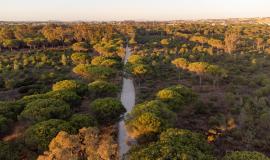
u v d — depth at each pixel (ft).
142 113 110.01
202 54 292.40
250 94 172.65
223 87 192.34
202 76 208.44
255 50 335.67
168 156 73.92
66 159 75.20
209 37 433.07
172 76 221.46
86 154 79.82
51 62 263.90
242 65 252.83
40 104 118.32
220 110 147.95
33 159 92.73
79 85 156.87
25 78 208.13
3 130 109.09
